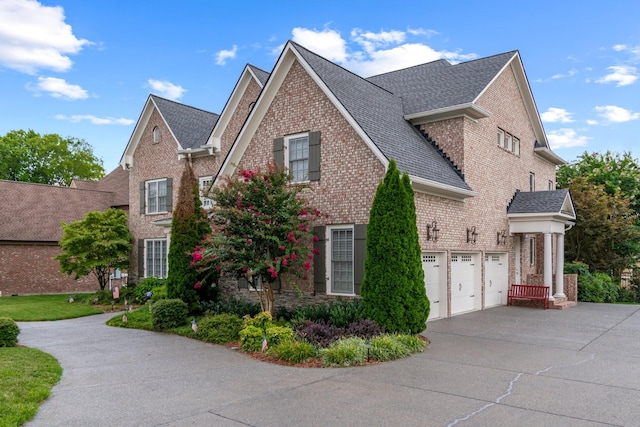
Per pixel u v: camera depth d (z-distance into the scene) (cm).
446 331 1325
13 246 2600
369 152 1380
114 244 2289
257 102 1633
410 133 1675
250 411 673
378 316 1176
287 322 1289
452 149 1694
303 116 1548
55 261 2733
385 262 1184
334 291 1451
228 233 1340
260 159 1662
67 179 5191
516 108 2166
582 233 2692
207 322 1284
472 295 1767
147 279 2222
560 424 628
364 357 974
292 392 763
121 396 743
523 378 848
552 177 2664
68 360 1012
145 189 2536
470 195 1581
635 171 3375
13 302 2158
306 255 1376
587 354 1048
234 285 1736
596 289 2247
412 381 827
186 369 925
